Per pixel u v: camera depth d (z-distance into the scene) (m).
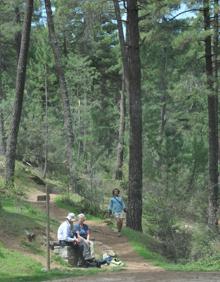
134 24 20.80
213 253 16.58
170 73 33.38
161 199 21.11
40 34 38.25
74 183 25.84
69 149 27.47
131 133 20.66
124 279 12.14
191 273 13.43
